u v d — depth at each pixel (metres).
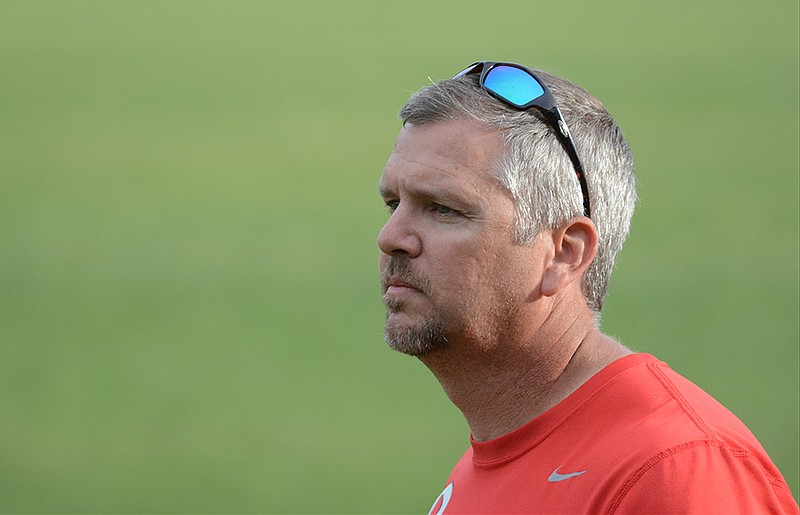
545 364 9.50
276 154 74.69
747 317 44.09
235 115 84.19
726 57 95.44
